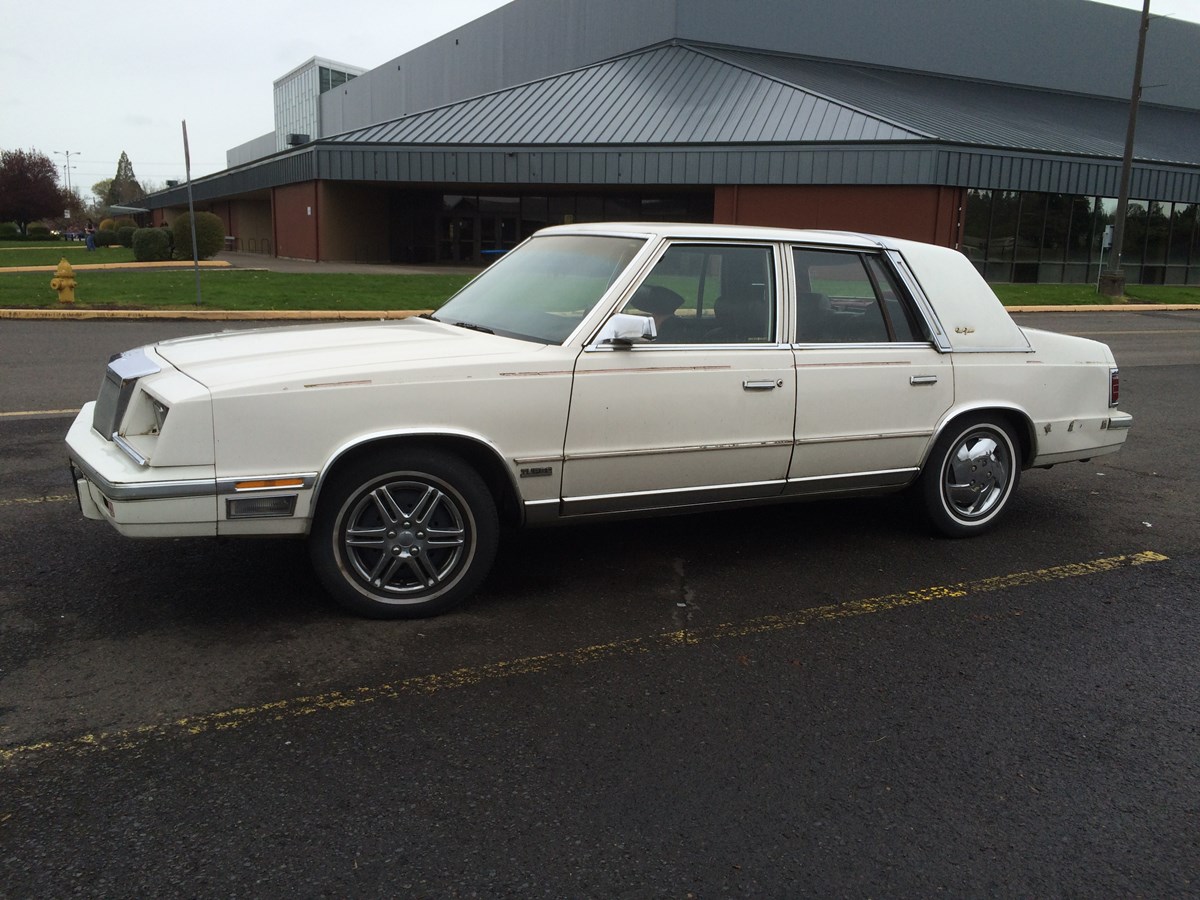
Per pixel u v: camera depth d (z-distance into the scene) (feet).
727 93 115.34
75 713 11.18
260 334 15.83
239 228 182.19
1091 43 157.89
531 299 15.81
